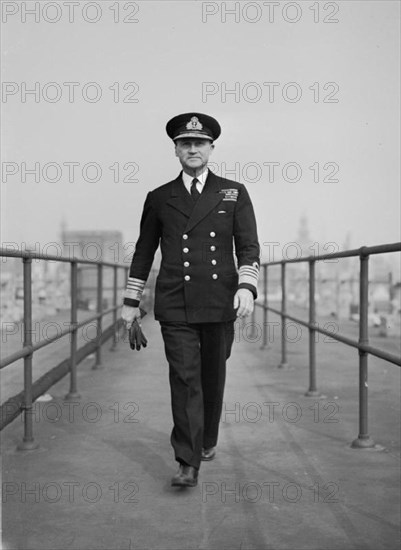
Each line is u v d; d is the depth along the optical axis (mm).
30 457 4691
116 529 3469
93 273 18812
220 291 3977
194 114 3988
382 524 3508
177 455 3982
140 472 4348
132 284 4152
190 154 3980
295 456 4660
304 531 3428
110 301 18641
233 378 7770
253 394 6816
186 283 3957
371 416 5816
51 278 17141
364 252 4738
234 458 4609
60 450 4848
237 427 5438
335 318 15969
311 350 6723
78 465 4508
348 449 4820
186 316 3967
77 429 5422
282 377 7832
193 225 3963
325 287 17094
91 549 3244
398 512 3660
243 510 3699
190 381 3990
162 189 4074
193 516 3627
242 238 3975
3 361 4293
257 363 8930
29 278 4852
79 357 8859
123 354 9875
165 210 4023
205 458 4492
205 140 3994
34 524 3527
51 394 6879
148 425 5547
